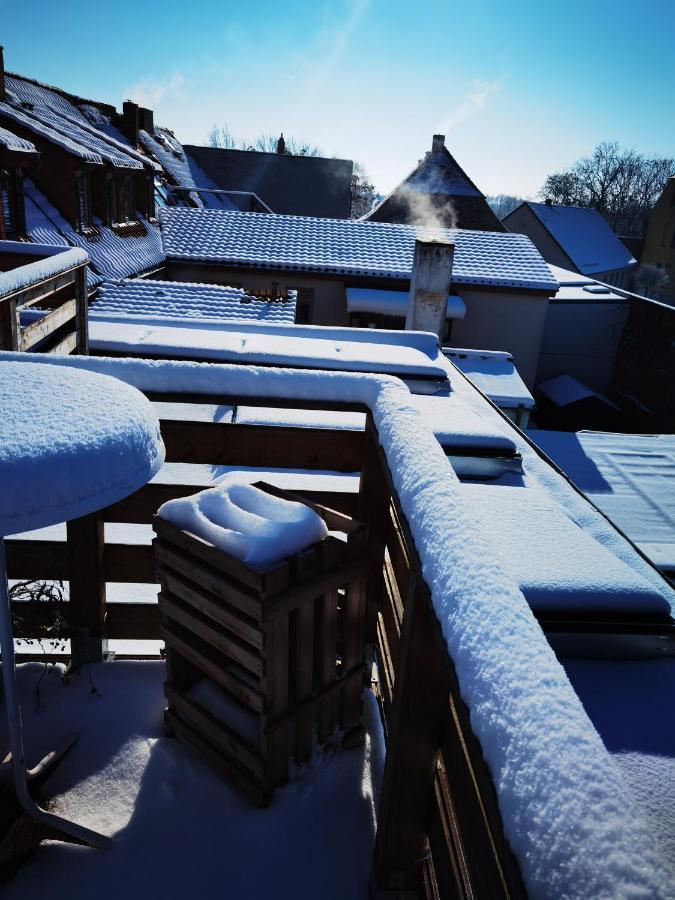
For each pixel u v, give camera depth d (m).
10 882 1.74
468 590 0.98
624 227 66.00
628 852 0.54
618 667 1.39
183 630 2.08
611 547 2.47
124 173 15.84
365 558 2.05
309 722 2.06
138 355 4.11
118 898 1.72
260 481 2.24
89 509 1.25
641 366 20.17
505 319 18.58
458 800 1.27
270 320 11.38
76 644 2.51
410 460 1.52
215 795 2.03
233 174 35.69
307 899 1.75
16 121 12.19
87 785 2.04
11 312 3.70
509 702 0.75
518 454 2.99
